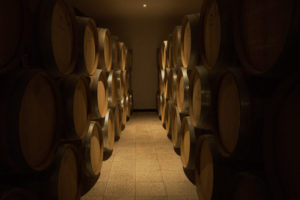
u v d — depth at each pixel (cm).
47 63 182
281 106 113
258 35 137
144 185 300
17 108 132
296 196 105
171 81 452
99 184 303
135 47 806
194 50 278
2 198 127
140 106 848
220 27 188
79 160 240
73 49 235
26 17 154
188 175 327
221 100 197
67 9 221
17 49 149
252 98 140
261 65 135
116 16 712
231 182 169
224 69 180
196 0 567
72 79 228
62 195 200
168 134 519
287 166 110
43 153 172
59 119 191
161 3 588
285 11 111
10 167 140
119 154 410
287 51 102
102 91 350
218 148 194
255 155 148
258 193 136
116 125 479
